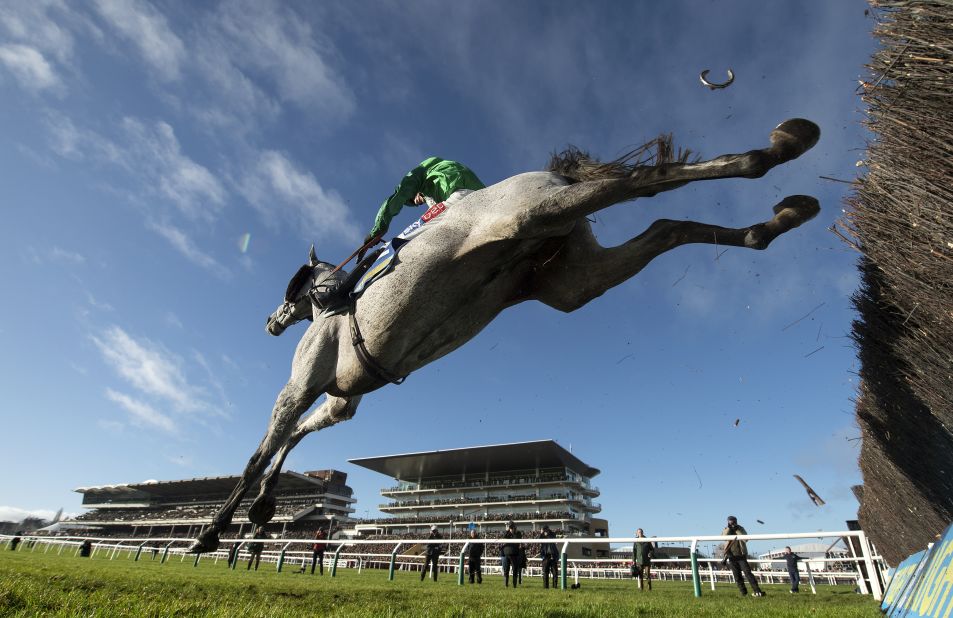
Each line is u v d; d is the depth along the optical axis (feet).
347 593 19.57
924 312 9.25
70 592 12.46
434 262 12.67
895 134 7.79
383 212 15.37
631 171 11.56
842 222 9.93
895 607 14.21
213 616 9.55
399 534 195.42
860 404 16.56
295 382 15.12
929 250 7.90
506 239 12.23
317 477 239.71
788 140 10.29
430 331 13.33
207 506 225.97
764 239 11.46
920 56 7.14
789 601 23.21
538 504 190.80
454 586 33.04
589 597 22.88
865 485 24.75
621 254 12.75
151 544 128.06
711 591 37.22
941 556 11.25
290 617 10.21
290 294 17.25
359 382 14.23
